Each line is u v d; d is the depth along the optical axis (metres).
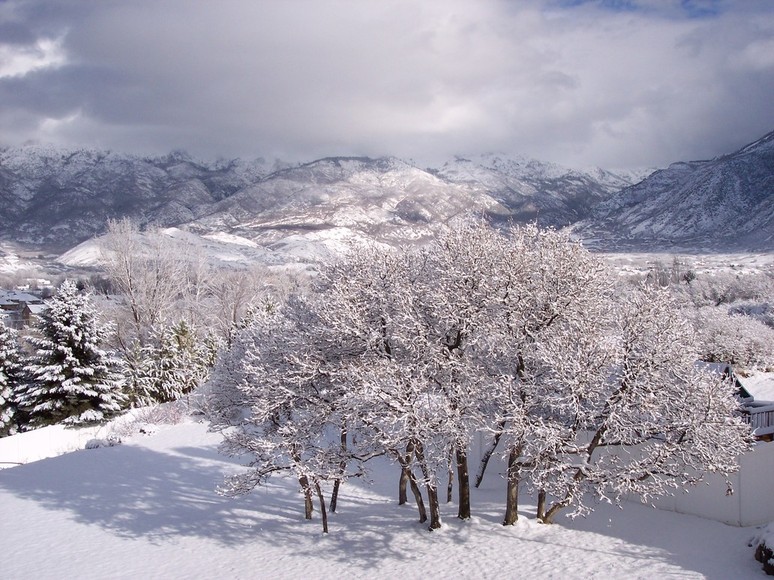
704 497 19.30
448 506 22.75
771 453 18.73
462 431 18.03
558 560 17.20
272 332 21.86
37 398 45.75
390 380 17.62
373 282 19.61
